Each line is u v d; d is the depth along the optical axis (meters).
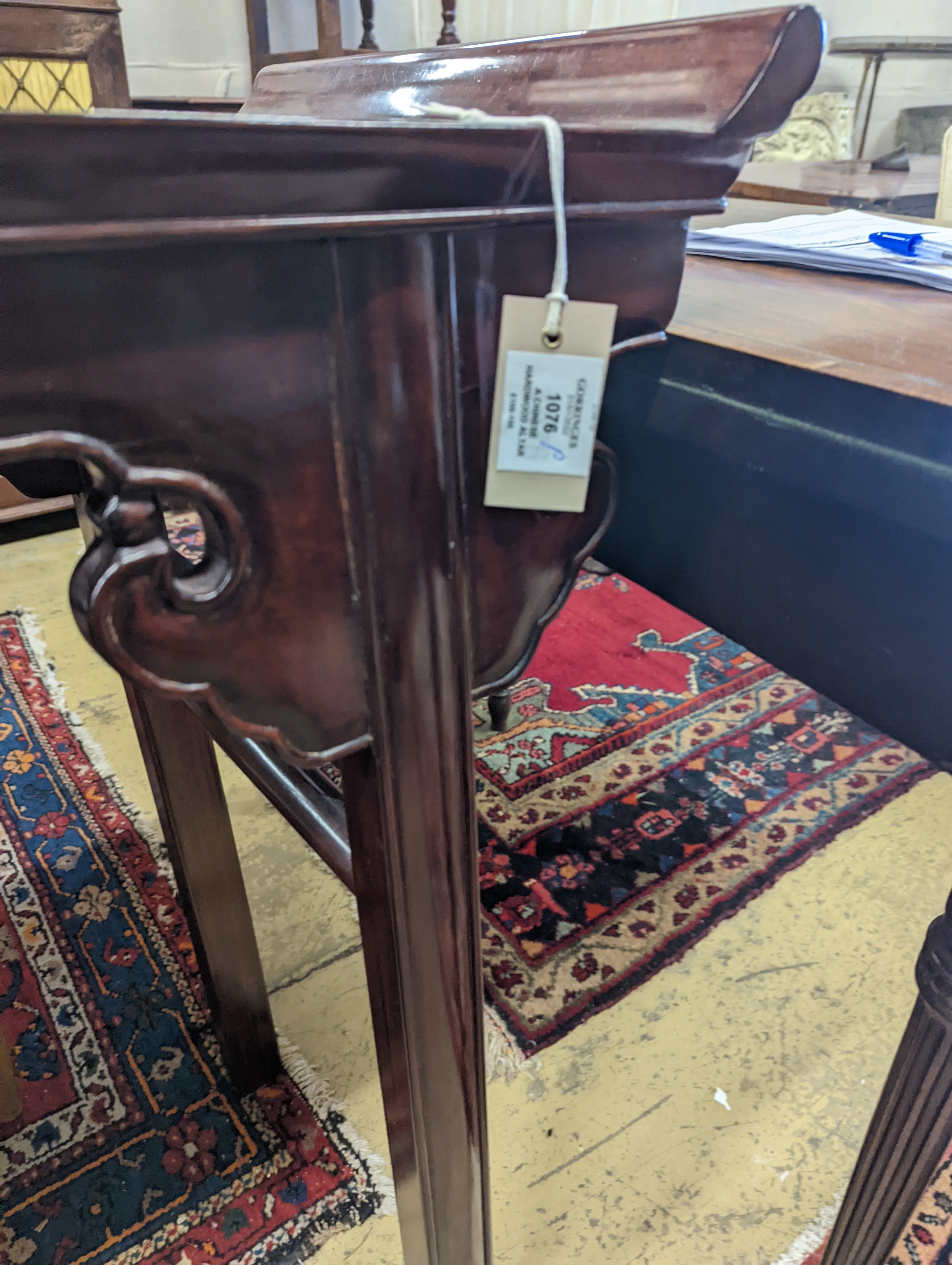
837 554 0.39
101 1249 0.78
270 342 0.29
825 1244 0.78
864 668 0.39
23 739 1.45
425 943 0.45
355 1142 0.87
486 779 1.36
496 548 0.38
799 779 1.38
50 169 0.22
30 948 1.09
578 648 1.70
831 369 0.37
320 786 0.55
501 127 0.28
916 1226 0.80
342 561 0.34
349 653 0.37
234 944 0.82
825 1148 0.87
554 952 1.08
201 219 0.25
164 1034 0.98
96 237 0.24
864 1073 0.94
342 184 0.26
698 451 0.45
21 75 1.54
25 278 0.25
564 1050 0.96
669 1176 0.84
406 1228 0.58
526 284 0.33
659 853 1.23
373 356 0.30
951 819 1.30
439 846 0.43
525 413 0.35
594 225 0.33
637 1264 0.77
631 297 0.36
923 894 1.16
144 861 1.22
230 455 0.30
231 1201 0.82
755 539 0.43
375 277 0.29
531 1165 0.85
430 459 0.33
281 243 0.28
